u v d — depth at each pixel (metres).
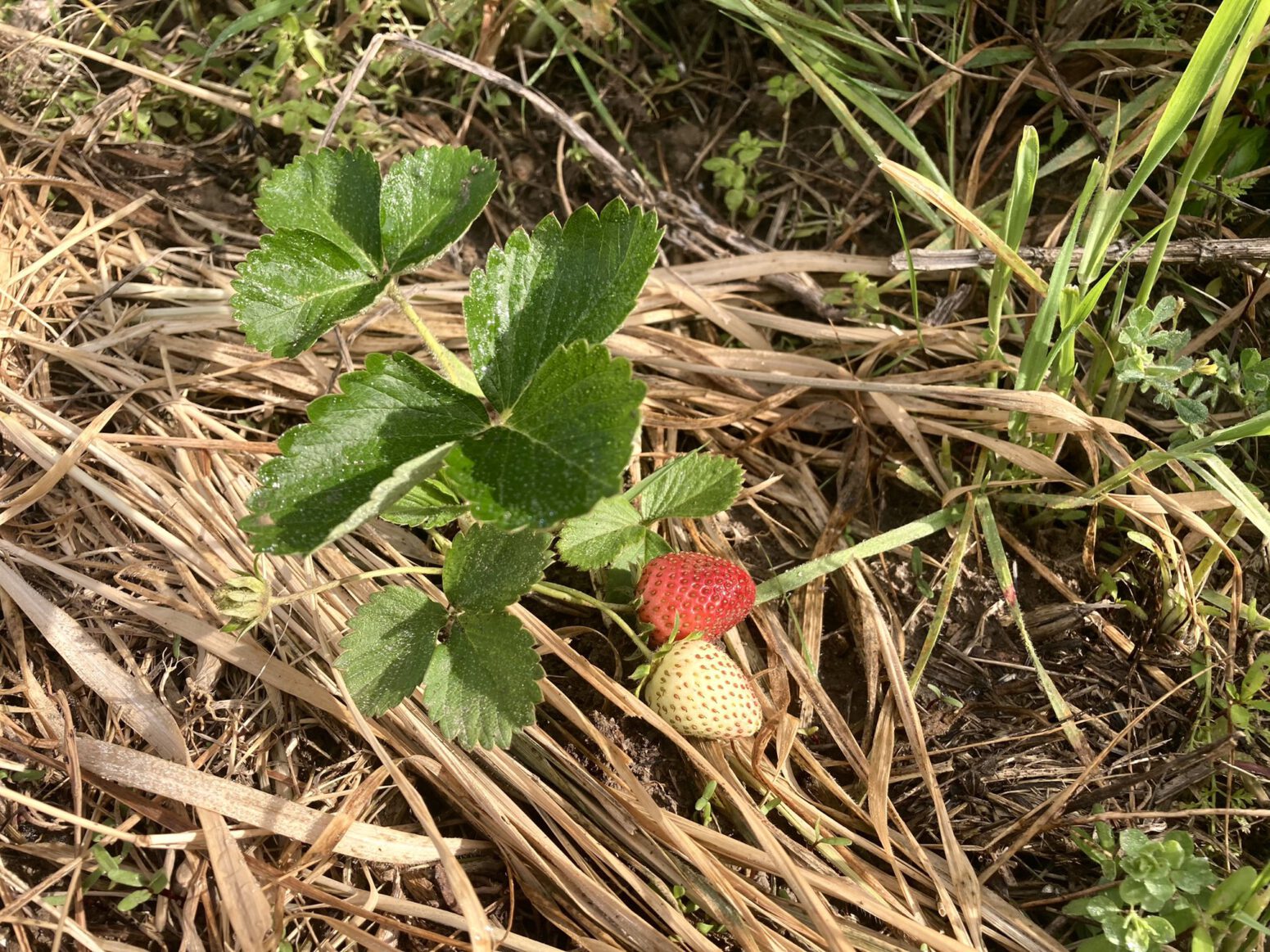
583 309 0.26
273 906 0.27
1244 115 0.37
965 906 0.27
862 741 0.31
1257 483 0.34
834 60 0.40
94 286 0.37
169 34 0.42
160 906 0.27
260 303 0.27
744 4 0.38
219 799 0.27
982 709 0.31
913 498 0.35
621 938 0.27
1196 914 0.26
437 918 0.27
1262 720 0.31
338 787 0.29
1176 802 0.30
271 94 0.40
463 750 0.29
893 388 0.33
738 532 0.35
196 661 0.30
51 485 0.31
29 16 0.41
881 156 0.32
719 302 0.39
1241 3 0.27
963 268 0.35
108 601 0.31
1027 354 0.32
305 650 0.30
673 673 0.28
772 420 0.36
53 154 0.38
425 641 0.27
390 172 0.28
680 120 0.42
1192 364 0.32
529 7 0.40
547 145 0.41
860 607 0.33
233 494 0.32
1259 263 0.35
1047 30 0.39
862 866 0.28
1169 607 0.32
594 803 0.29
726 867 0.28
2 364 0.34
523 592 0.27
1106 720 0.31
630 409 0.23
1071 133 0.39
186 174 0.40
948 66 0.37
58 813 0.26
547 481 0.23
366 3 0.40
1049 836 0.29
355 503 0.24
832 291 0.38
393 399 0.25
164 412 0.34
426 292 0.37
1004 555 0.32
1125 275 0.32
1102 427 0.32
